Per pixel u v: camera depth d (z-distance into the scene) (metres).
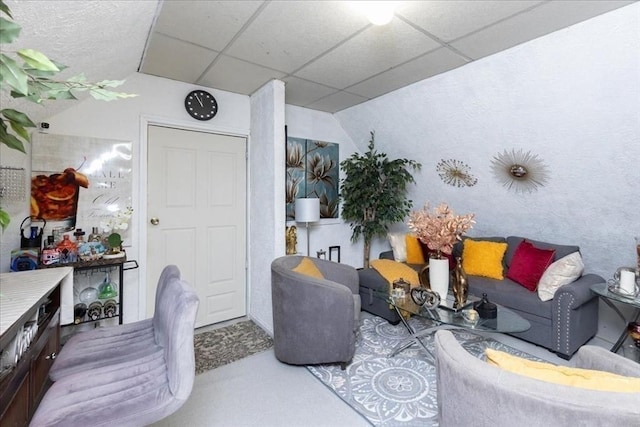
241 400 1.86
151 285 2.68
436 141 3.10
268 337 2.74
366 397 1.89
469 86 2.46
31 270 1.81
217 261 3.05
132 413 1.04
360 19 1.79
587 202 2.56
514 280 2.96
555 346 2.38
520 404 0.82
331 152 3.86
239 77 2.64
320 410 1.78
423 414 1.74
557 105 2.16
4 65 0.54
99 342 1.53
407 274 3.07
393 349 2.48
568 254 2.74
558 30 1.86
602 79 1.89
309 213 3.29
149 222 2.67
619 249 2.65
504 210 3.21
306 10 1.71
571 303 2.31
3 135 0.71
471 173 3.10
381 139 3.63
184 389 1.11
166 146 2.74
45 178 2.18
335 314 2.11
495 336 2.69
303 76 2.61
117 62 2.04
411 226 2.44
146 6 1.55
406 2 1.62
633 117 1.93
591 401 0.76
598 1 1.59
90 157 2.35
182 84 2.76
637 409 0.73
